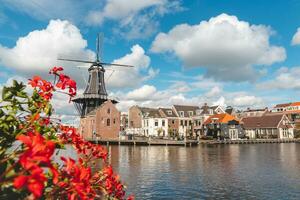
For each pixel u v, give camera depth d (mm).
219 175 25656
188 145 68438
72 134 3633
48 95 3430
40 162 1685
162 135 85938
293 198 17859
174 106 92812
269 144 77875
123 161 35531
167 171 27812
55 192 2344
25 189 2119
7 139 2986
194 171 27953
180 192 19281
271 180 23375
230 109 101062
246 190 19953
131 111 95062
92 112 73312
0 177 1713
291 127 95375
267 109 113625
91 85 75875
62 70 3453
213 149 58125
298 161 36406
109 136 71875
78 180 2283
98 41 77250
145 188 20312
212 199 17641
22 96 3414
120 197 4055
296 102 109938
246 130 99938
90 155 3730
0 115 3170
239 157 41625
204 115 90375
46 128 3355
